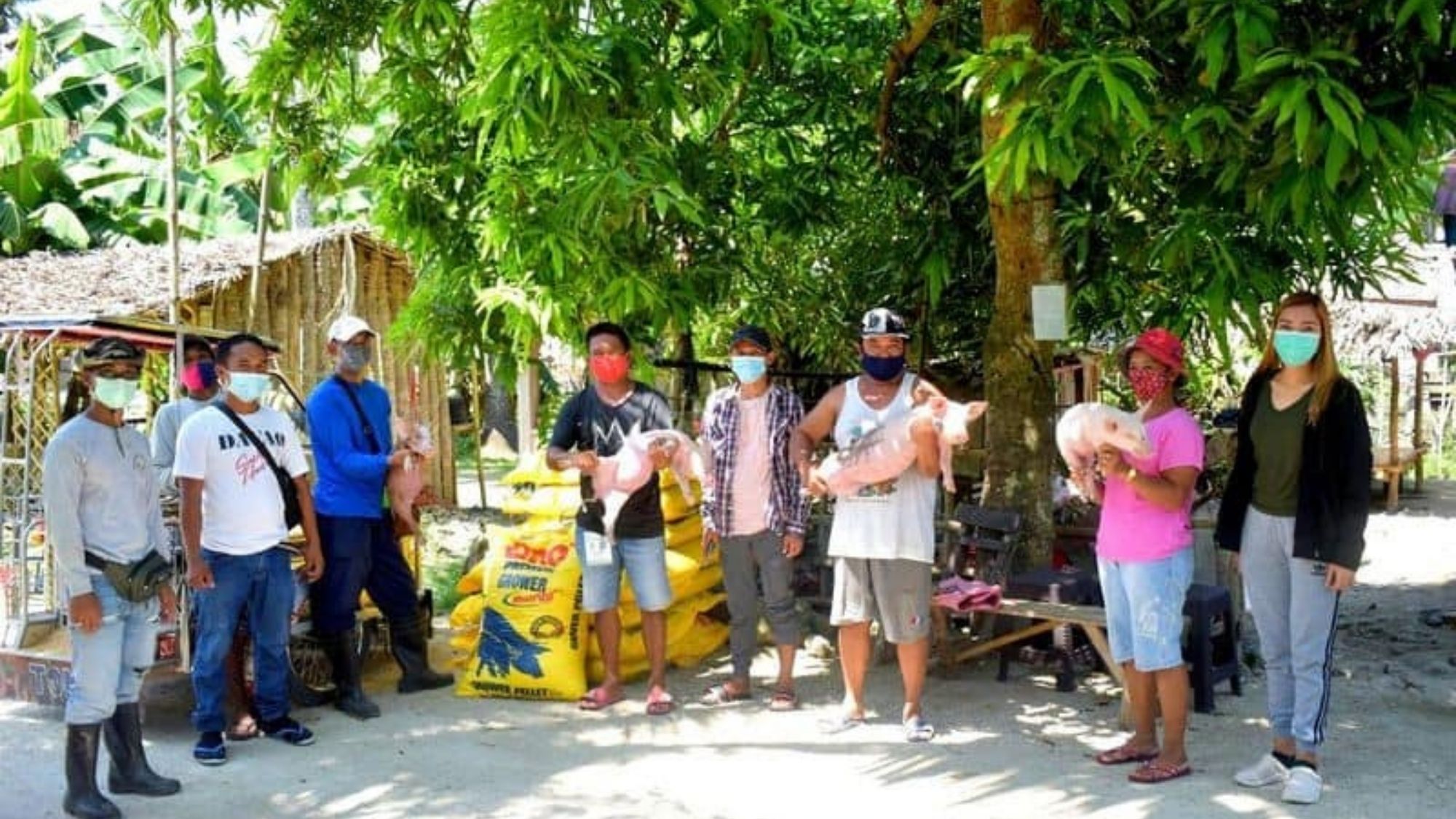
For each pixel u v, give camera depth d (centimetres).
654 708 607
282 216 1781
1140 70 450
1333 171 429
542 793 503
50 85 1633
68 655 587
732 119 760
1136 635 493
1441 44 462
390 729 591
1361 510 449
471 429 2016
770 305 874
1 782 515
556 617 646
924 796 491
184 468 534
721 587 749
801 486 610
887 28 796
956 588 627
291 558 595
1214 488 852
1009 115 468
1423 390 1839
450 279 737
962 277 822
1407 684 636
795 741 565
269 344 668
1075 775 507
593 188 550
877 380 563
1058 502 812
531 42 528
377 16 643
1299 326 454
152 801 495
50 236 1581
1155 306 711
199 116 818
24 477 604
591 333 617
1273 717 490
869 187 815
